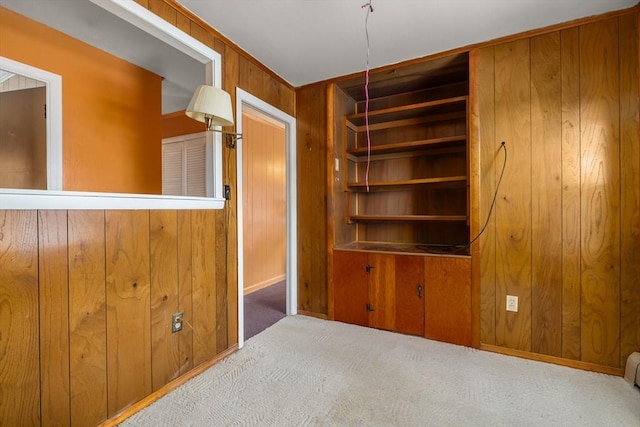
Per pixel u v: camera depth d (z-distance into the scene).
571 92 2.05
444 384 1.84
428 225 3.03
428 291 2.49
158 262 1.76
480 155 2.30
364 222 3.31
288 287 3.11
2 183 2.25
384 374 1.95
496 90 2.25
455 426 1.48
